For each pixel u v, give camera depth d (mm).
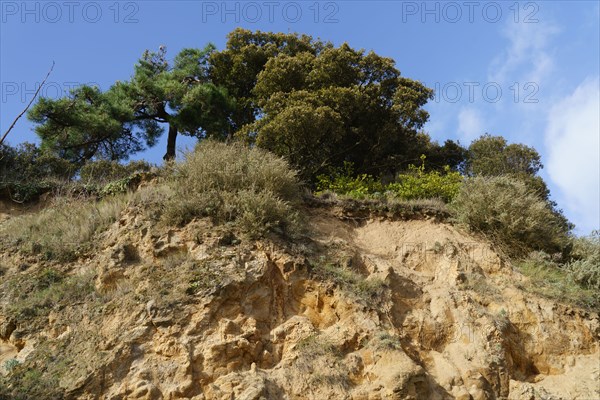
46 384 9828
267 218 12656
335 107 19547
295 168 18203
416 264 13359
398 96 20516
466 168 22219
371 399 9789
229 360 10141
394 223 14633
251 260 11695
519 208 14383
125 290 11266
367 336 10766
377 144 20438
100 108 20500
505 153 22156
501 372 10859
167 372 9914
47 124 20109
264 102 20141
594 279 13094
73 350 10422
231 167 13734
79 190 16188
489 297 12320
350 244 13297
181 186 13531
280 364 10383
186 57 23641
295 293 11516
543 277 13070
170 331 10367
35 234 13438
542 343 11570
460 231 14445
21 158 18375
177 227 12422
